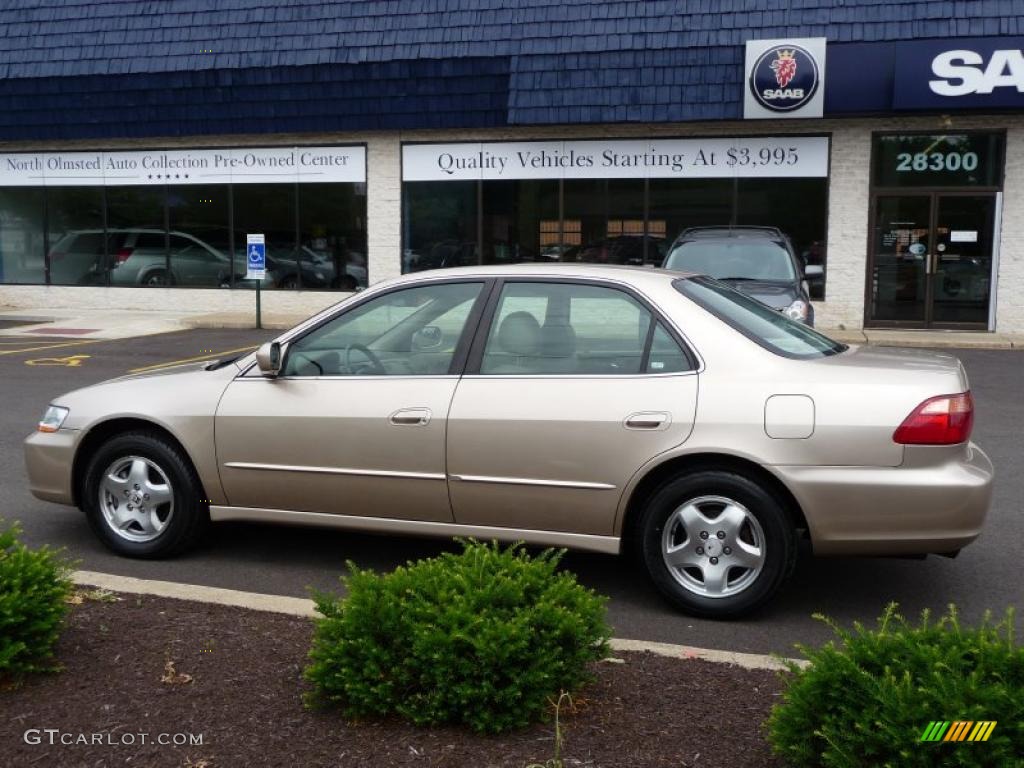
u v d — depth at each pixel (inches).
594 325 203.0
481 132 760.3
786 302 454.6
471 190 768.9
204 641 163.9
